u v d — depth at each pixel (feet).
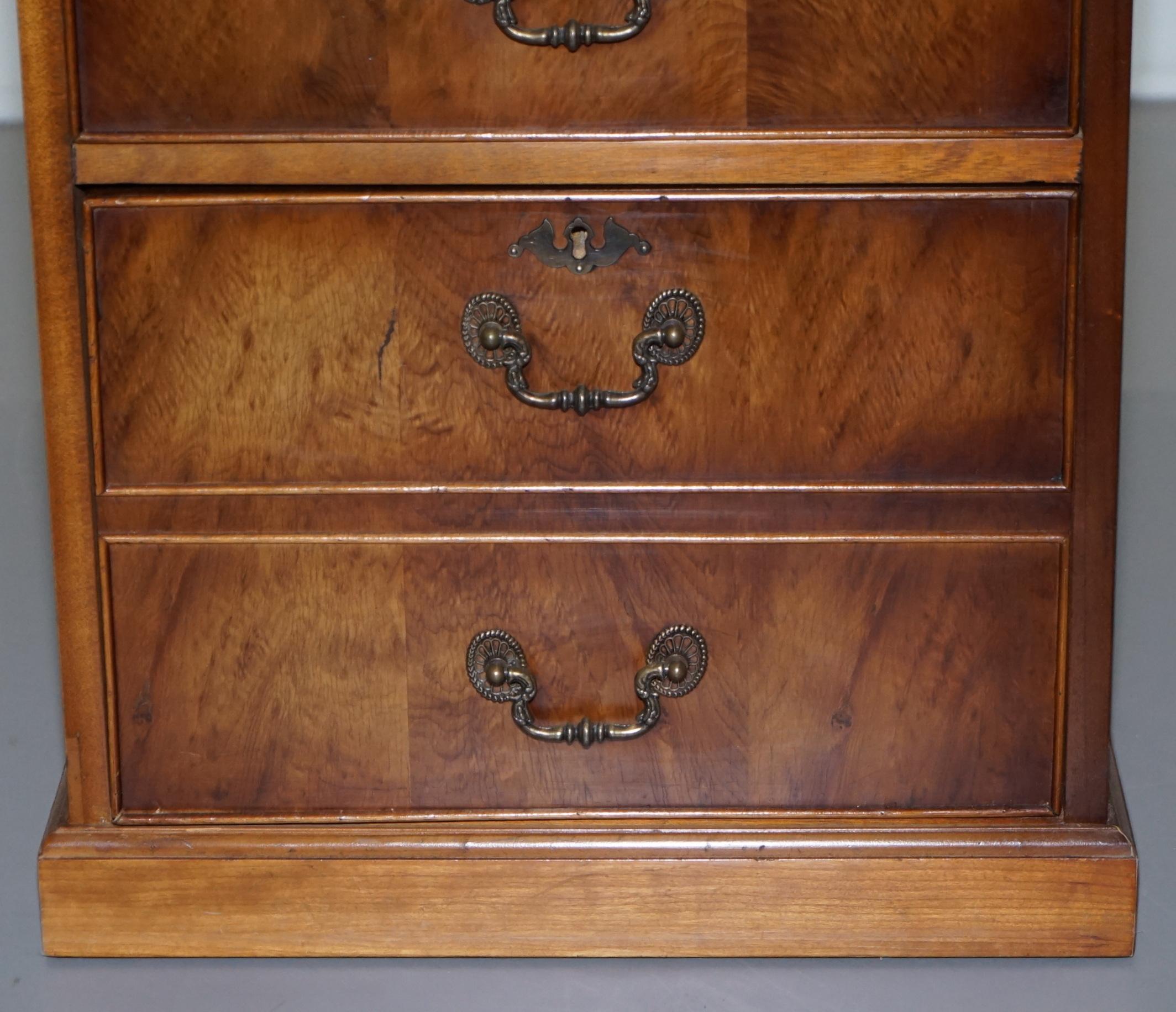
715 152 4.00
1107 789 4.36
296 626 4.31
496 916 4.43
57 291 4.09
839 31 3.95
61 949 4.48
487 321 4.10
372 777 4.41
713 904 4.41
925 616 4.26
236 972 4.44
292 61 3.98
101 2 3.96
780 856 4.38
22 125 9.15
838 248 4.06
